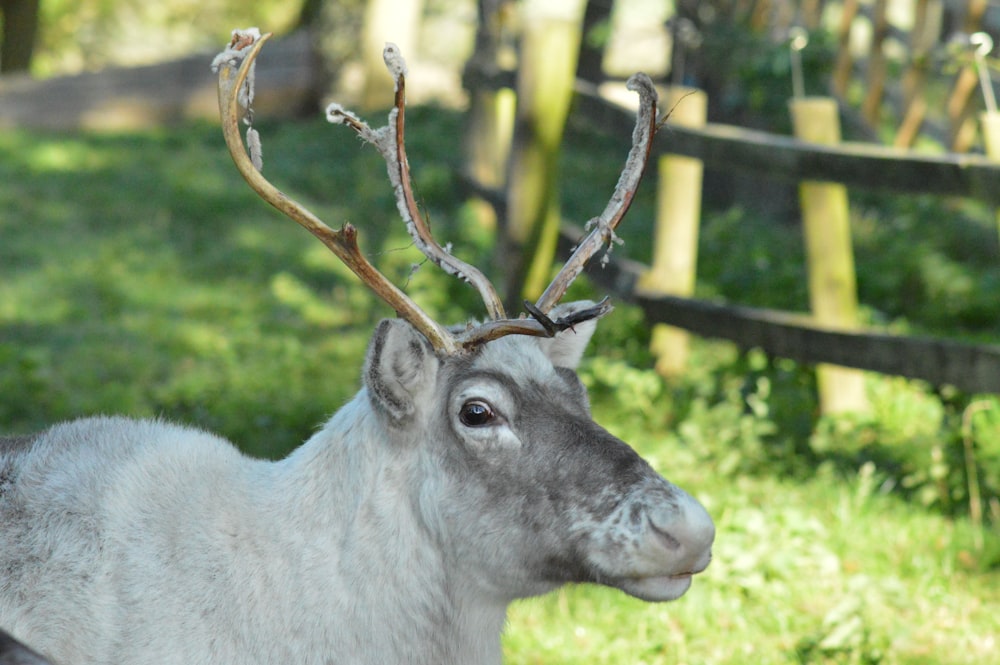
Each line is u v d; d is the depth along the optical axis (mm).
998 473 7926
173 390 9188
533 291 9898
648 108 4215
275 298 11984
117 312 11320
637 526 3781
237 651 4059
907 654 5957
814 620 6230
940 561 6922
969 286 11180
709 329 9109
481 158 13695
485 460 3986
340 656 4070
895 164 8070
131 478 4238
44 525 4168
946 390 9102
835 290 8773
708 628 6172
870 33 13312
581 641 6035
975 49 9172
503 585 4086
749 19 13633
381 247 13539
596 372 9109
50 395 8930
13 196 15562
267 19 33875
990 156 7980
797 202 14938
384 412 4039
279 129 21312
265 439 8398
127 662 3998
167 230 14492
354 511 4109
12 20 25125
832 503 7562
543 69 9531
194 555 4105
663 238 9719
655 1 24578
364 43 23859
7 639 2713
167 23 34531
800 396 9203
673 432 8555
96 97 22328
